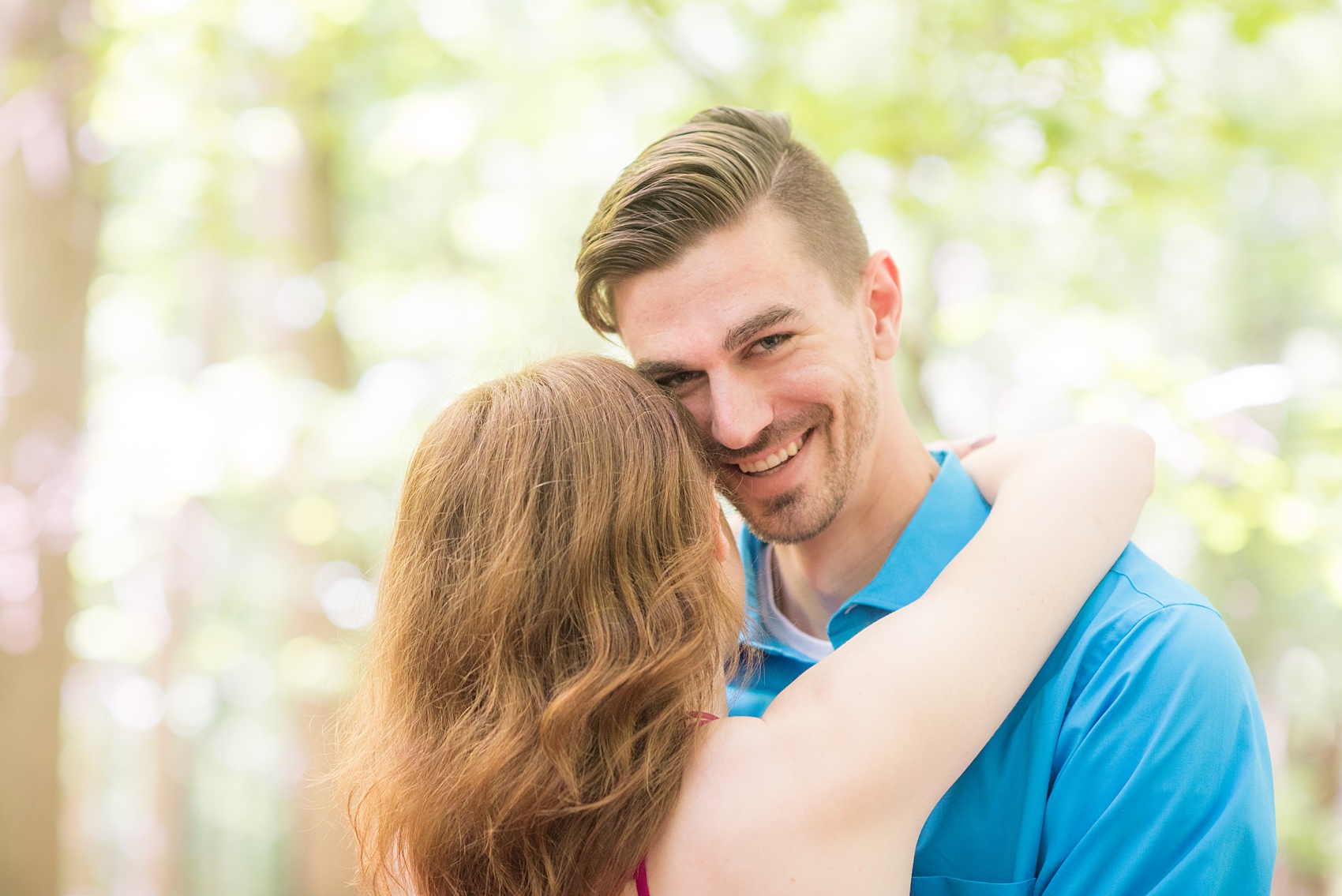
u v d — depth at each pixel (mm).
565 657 1172
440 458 1279
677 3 4102
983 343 5020
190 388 5363
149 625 9078
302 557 6293
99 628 8602
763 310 1376
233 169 5457
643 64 4598
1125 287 4766
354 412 5223
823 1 3824
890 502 1558
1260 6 3348
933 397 4836
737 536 1756
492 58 4996
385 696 1286
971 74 3627
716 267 1380
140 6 4699
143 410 5168
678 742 1144
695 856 1089
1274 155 4207
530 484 1218
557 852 1113
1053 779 1270
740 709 1597
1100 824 1191
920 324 4684
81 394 5312
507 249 7148
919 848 1325
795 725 1149
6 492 4969
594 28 4664
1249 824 1166
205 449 5055
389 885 1301
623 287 1440
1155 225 4152
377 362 7320
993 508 1383
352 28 4871
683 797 1124
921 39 3695
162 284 8938
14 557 4914
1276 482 3381
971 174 3879
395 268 7176
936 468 1672
